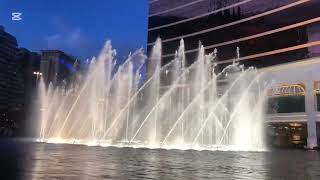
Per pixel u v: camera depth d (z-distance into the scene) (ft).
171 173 52.19
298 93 235.81
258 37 284.41
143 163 67.56
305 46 243.19
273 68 261.03
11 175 42.91
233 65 303.68
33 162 61.31
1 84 494.18
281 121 238.48
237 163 76.89
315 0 243.60
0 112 407.03
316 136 220.43
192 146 176.14
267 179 48.24
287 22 261.44
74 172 48.21
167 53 378.53
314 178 50.52
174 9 383.65
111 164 62.85
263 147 226.99
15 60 537.65
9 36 519.60
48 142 172.04
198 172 55.11
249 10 299.17
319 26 237.25
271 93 252.01
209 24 339.36
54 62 522.06
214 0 338.75
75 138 211.41
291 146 232.32
